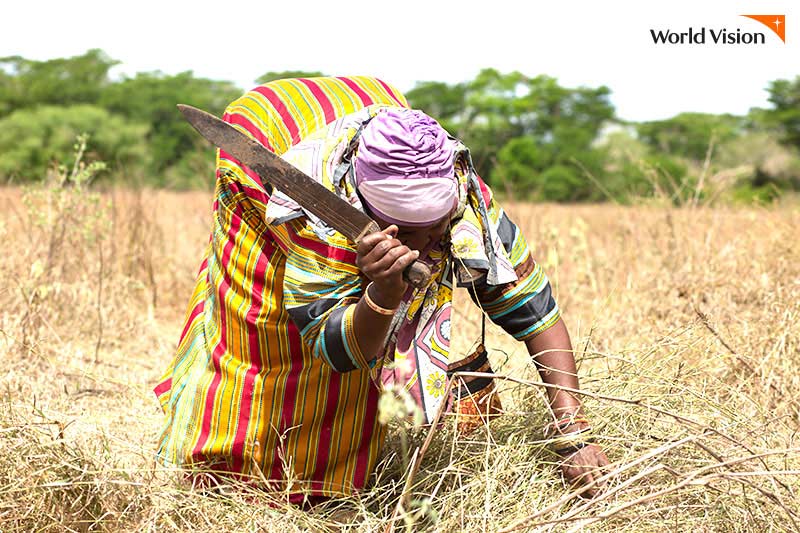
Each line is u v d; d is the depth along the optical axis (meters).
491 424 3.14
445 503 2.76
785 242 5.56
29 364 4.39
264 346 2.96
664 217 6.46
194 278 6.68
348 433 2.98
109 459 2.95
